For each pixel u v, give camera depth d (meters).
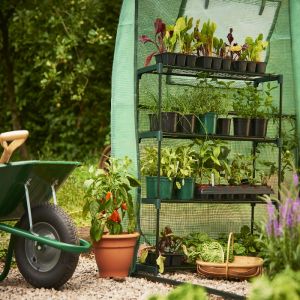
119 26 6.64
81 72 14.75
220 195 6.71
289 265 4.58
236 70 6.87
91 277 6.34
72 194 10.64
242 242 6.88
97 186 6.29
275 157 7.45
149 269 6.42
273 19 7.41
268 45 7.46
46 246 5.77
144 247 6.63
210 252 6.31
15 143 5.66
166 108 6.70
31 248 5.85
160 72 6.38
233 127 7.07
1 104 17.11
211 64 6.72
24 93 16.72
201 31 6.80
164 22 6.93
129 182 6.37
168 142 7.09
